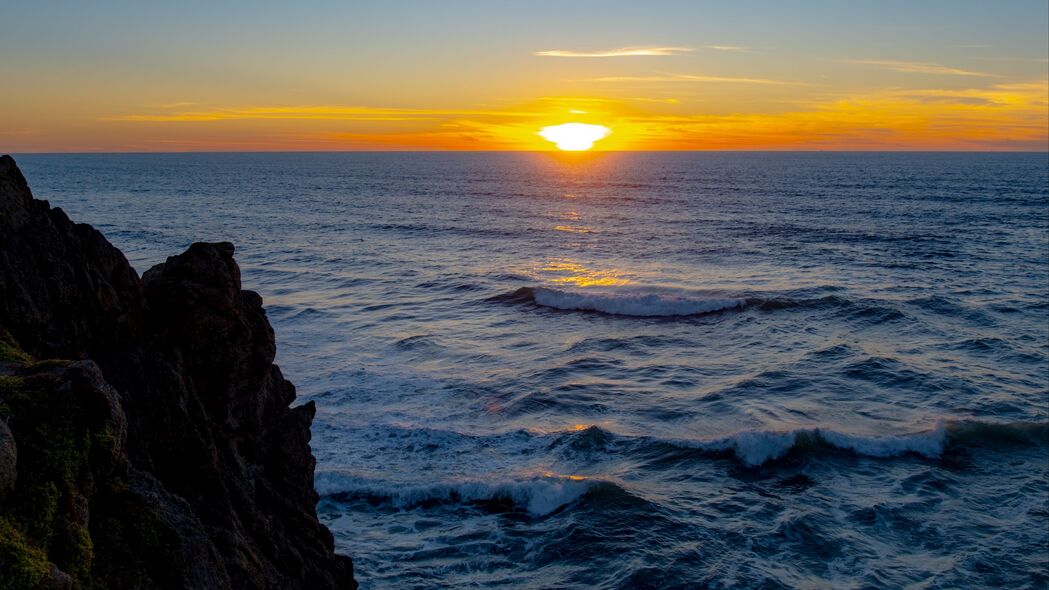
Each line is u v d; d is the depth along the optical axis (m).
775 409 23.88
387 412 23.27
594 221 77.50
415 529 17.09
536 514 17.72
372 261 52.91
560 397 24.75
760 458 20.41
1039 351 30.09
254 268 49.78
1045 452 20.86
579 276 47.12
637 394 25.27
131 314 9.34
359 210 90.12
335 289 43.25
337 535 16.75
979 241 61.16
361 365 28.20
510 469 19.66
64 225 9.05
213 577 7.24
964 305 37.69
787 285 43.47
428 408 23.70
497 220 79.00
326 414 23.03
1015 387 25.91
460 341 31.86
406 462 19.94
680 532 16.86
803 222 74.81
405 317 36.34
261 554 9.09
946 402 24.47
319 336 32.69
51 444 6.55
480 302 39.75
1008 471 19.86
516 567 15.77
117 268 9.37
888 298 39.09
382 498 18.22
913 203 93.94
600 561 15.88
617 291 40.53
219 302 9.96
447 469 19.53
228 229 70.31
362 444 20.92
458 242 62.75
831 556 16.06
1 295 8.04
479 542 16.59
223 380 9.98
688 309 37.19
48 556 5.95
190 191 118.56
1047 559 15.81
